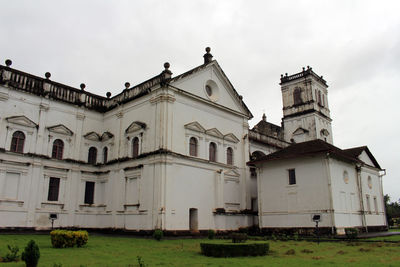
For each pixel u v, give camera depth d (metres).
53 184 29.42
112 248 17.62
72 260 13.11
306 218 27.91
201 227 28.33
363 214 31.06
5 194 26.28
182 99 29.53
